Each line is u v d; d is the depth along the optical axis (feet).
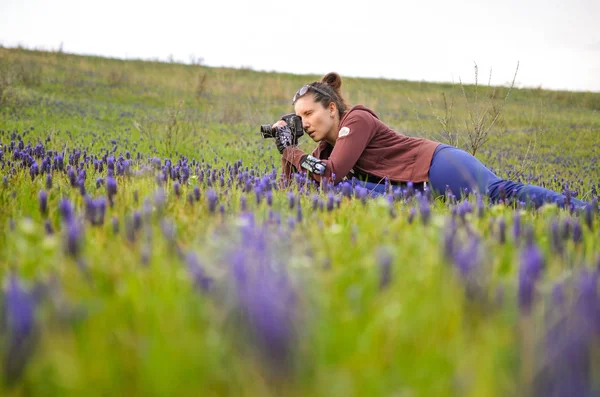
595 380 3.84
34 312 4.64
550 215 11.82
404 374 4.58
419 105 102.12
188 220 10.27
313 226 9.71
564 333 4.36
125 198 11.94
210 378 4.53
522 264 5.88
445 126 26.99
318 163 17.47
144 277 6.34
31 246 7.77
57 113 52.31
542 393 3.95
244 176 15.90
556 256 7.80
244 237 7.22
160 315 5.17
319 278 6.44
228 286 5.31
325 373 4.39
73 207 10.07
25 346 4.37
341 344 4.99
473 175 16.92
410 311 5.52
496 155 44.39
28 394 4.58
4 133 32.40
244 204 11.06
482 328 4.97
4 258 7.63
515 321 5.27
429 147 17.94
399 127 55.88
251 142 42.65
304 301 5.07
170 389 4.30
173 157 29.19
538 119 87.81
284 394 4.27
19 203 11.76
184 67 137.39
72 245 6.53
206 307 5.39
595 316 4.22
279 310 4.33
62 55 131.44
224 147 37.47
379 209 11.44
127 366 4.69
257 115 66.54
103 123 48.98
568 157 47.26
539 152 46.47
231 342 4.72
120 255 7.49
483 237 9.25
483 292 5.61
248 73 145.59
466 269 5.76
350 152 17.58
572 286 5.96
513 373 4.42
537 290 5.90
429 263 6.77
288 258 6.93
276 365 4.27
